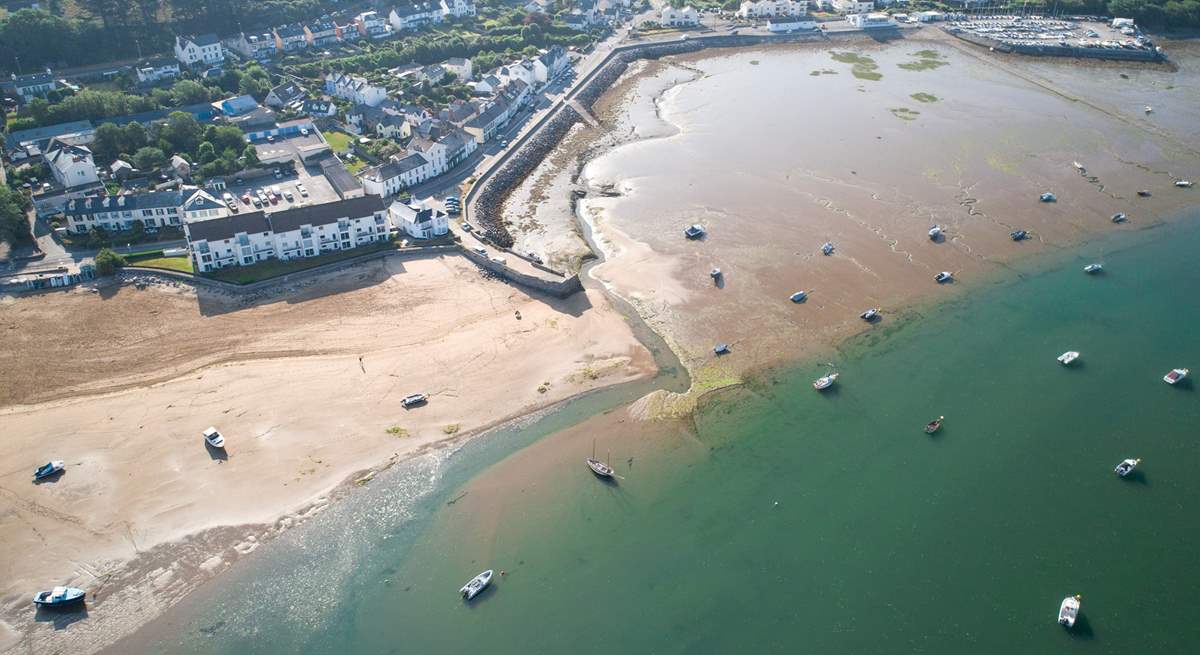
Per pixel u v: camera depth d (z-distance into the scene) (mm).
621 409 129875
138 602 99438
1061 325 149625
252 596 100812
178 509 110562
